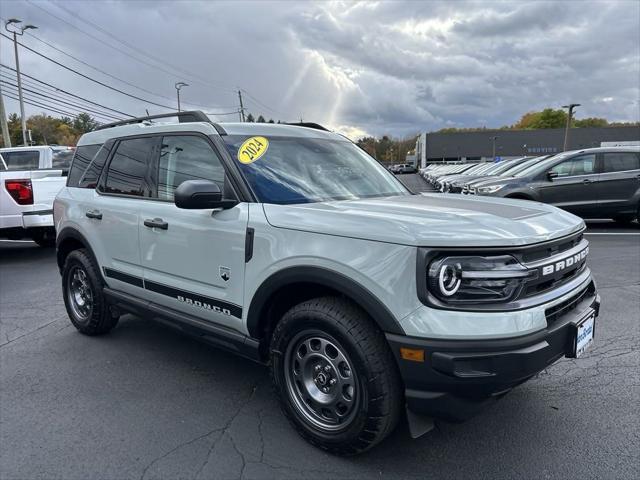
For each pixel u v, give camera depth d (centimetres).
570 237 270
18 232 861
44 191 846
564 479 249
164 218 348
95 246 425
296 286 277
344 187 347
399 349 231
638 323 466
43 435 298
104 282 433
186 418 316
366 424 249
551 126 10931
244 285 296
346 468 263
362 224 249
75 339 462
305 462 268
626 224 1139
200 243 321
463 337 221
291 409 286
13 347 444
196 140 346
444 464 264
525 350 224
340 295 267
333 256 251
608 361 385
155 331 482
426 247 227
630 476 250
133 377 378
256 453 277
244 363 404
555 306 246
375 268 238
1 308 572
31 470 264
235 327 312
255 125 365
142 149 392
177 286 344
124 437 295
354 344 246
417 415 249
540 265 242
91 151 459
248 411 325
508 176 1120
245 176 311
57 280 716
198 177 338
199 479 255
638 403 322
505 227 245
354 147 425
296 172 337
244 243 293
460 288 227
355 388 253
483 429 296
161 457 274
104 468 265
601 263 723
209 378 375
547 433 290
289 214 279
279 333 281
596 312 286
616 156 1045
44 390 358
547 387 346
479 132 8594
